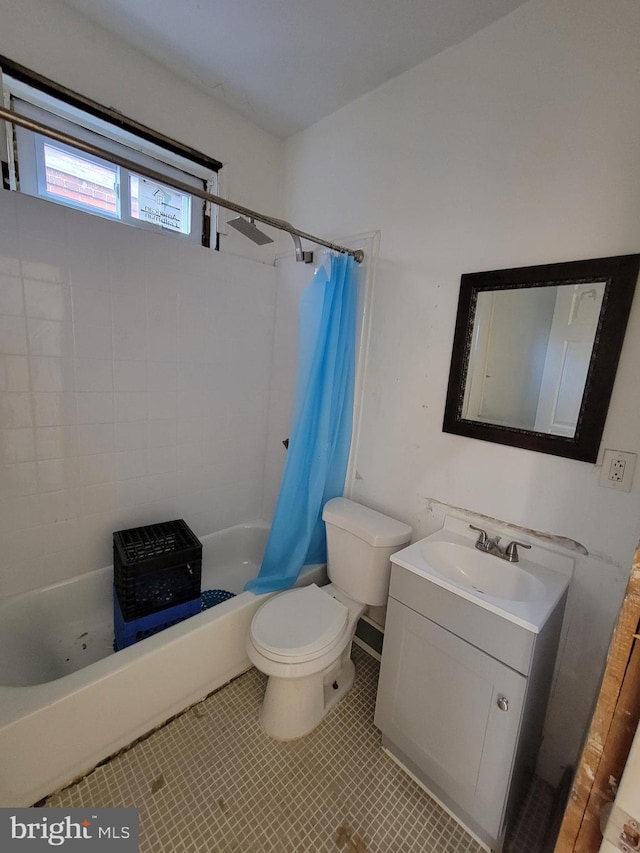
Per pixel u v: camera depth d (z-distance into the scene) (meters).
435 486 1.67
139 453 1.95
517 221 1.36
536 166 1.30
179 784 1.30
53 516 1.71
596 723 0.55
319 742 1.49
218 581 2.30
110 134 1.75
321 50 1.59
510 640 1.07
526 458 1.39
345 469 2.03
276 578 1.84
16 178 1.57
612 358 1.17
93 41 1.59
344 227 1.96
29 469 1.62
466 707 1.18
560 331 1.27
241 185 2.15
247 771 1.36
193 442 2.17
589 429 1.22
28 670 1.49
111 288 1.73
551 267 1.27
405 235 1.71
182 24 1.54
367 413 1.93
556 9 1.22
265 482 2.58
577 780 0.57
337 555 1.80
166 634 1.49
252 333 2.32
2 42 1.42
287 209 2.28
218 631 1.60
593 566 1.27
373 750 1.47
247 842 1.16
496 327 1.43
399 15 1.39
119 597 1.70
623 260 1.13
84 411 1.73
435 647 1.26
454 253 1.54
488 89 1.40
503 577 1.38
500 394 1.44
